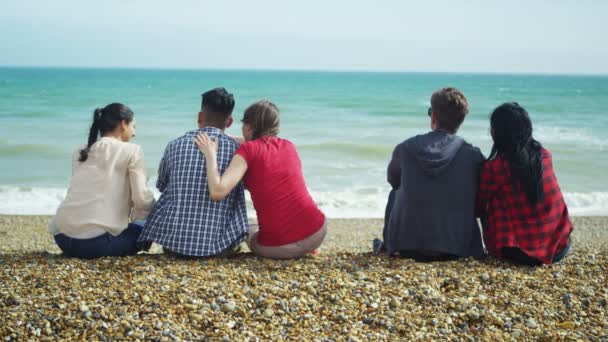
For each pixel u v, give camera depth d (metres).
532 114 38.03
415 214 4.44
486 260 4.55
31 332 3.19
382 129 26.22
